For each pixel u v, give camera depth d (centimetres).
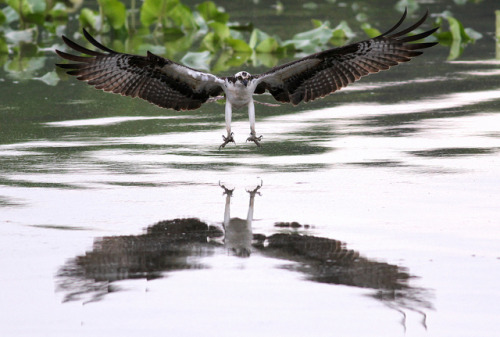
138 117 1697
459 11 3256
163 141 1488
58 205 1113
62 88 1978
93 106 1791
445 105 1745
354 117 1666
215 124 1638
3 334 745
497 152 1359
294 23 2933
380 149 1399
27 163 1327
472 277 859
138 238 988
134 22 3066
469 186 1177
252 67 2161
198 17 2966
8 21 2788
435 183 1195
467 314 778
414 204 1101
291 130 1566
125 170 1290
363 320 768
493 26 2903
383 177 1232
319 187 1190
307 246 953
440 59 2336
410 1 3388
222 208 1099
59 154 1386
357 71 1187
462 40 2647
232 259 922
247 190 1183
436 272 874
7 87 1969
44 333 747
